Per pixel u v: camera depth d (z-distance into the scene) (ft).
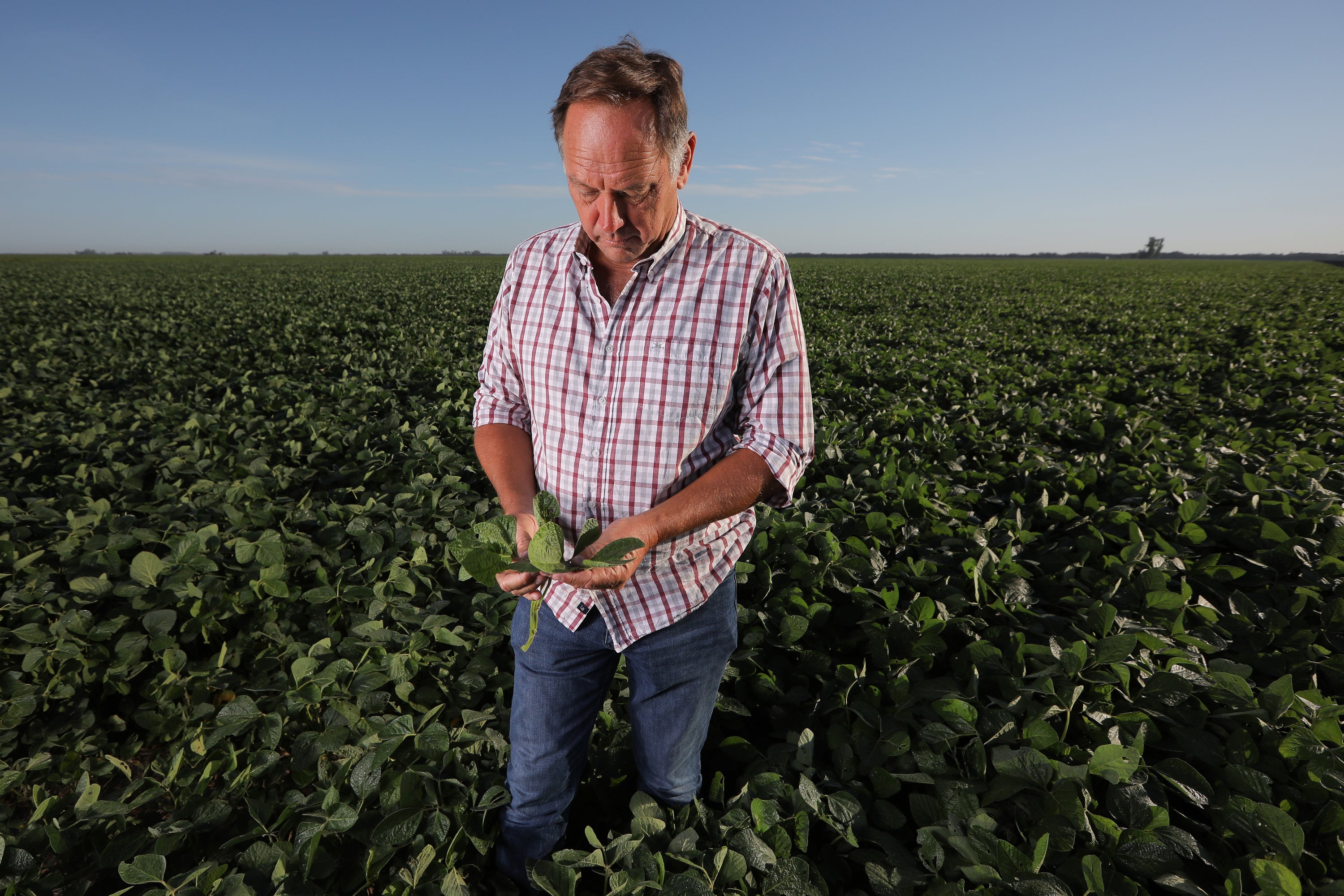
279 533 11.92
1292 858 5.72
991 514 13.87
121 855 6.50
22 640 9.58
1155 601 9.32
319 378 26.71
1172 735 7.48
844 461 15.55
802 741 7.34
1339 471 14.57
